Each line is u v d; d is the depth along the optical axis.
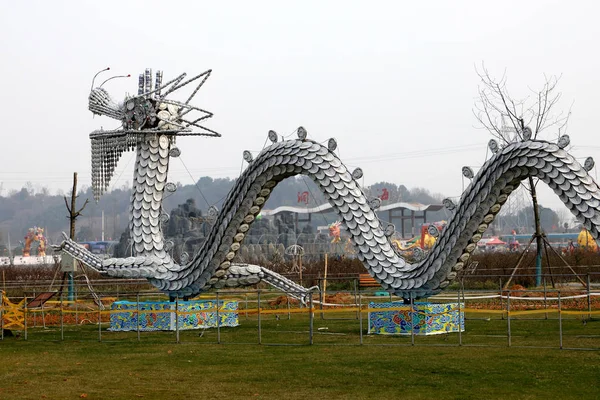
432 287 18.12
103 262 23.05
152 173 23.12
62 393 11.69
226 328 21.02
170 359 14.98
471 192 17.44
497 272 36.41
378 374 12.66
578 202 15.52
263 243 69.31
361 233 19.06
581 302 25.88
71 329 22.11
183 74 23.05
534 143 16.28
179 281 21.88
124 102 23.53
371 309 18.30
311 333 16.66
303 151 19.47
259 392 11.50
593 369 12.48
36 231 91.38
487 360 13.63
